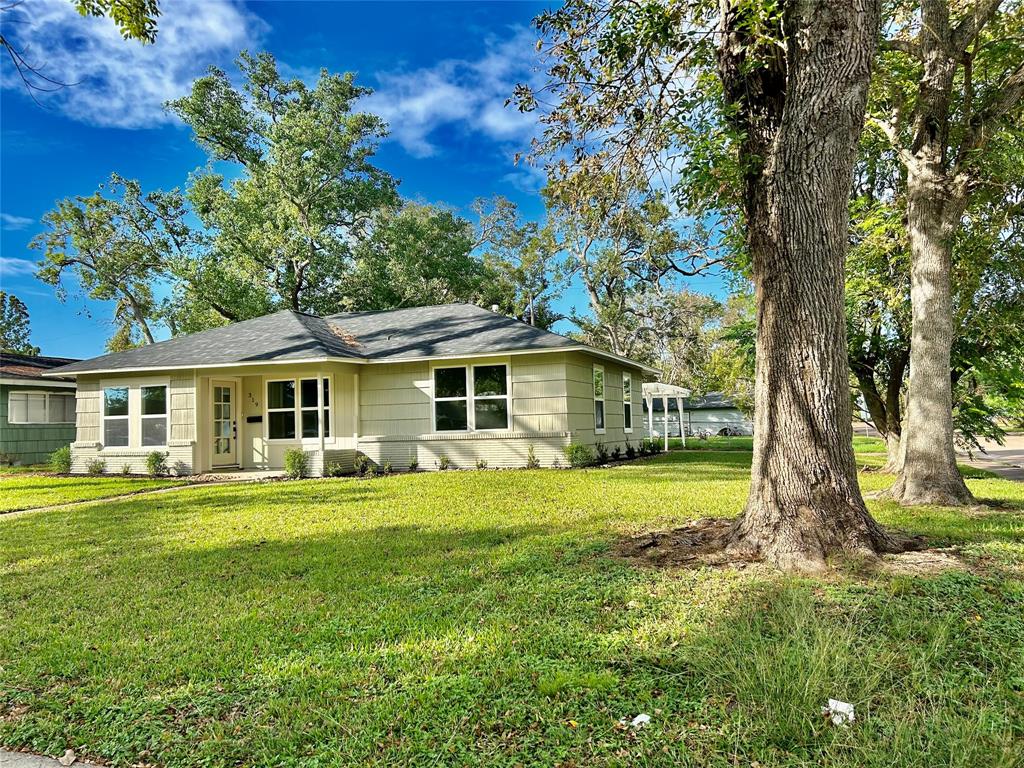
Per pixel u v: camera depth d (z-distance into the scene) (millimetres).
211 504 9180
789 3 4605
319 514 7934
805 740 2303
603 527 6340
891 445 13227
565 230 27359
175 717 2697
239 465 15594
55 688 3027
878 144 10508
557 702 2664
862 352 13141
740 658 2854
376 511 7996
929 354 7520
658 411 44312
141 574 5145
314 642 3457
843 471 4566
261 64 24391
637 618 3588
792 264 4621
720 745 2307
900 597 3676
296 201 24344
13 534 7066
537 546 5582
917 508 6973
